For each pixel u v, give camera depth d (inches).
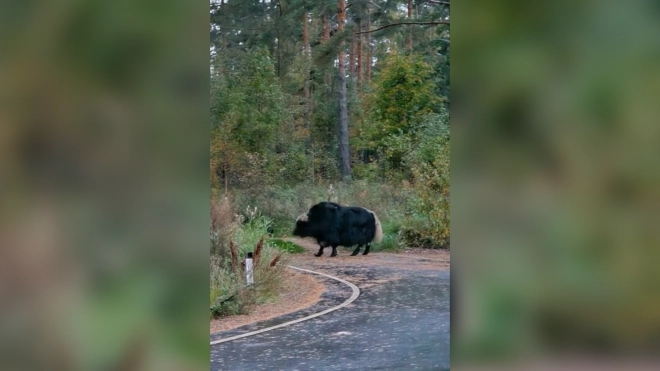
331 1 1221.1
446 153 1251.8
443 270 1018.7
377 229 1282.0
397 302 752.3
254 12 1246.3
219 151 1229.7
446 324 577.3
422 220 1264.8
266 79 1289.4
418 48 1241.4
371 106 1322.6
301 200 1315.2
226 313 770.8
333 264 1139.9
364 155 1374.3
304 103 1353.3
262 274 875.4
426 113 1266.0
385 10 1186.6
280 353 526.6
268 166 1304.1
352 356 478.9
